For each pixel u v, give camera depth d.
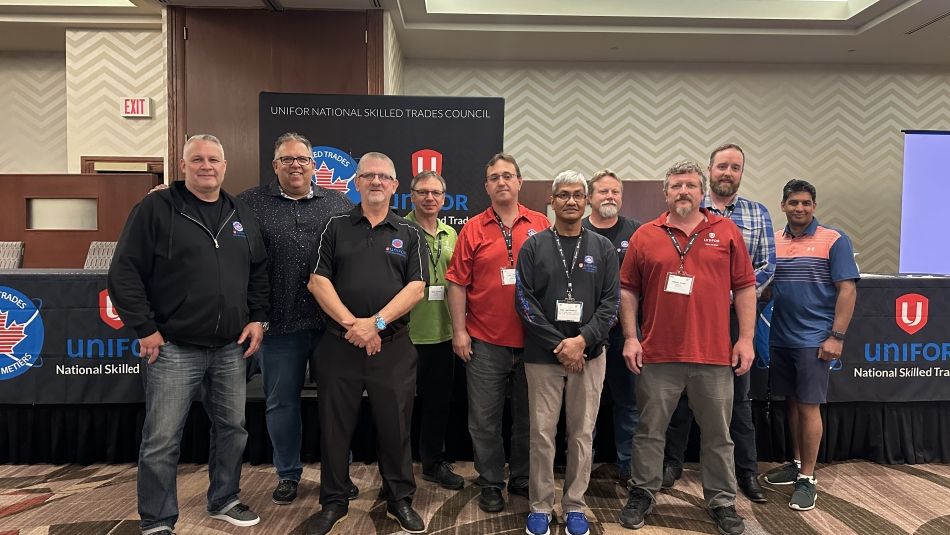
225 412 2.12
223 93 4.32
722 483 2.16
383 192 2.12
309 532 2.06
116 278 1.89
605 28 4.79
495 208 2.42
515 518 2.25
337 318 2.02
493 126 3.00
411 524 2.12
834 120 5.64
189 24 4.29
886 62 5.55
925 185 5.10
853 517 2.28
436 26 4.71
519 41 5.00
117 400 2.73
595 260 2.11
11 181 4.57
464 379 2.87
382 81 4.38
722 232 2.17
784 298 2.54
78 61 5.18
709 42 5.03
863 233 5.70
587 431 2.10
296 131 2.95
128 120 5.26
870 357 2.84
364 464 2.85
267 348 2.36
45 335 2.70
